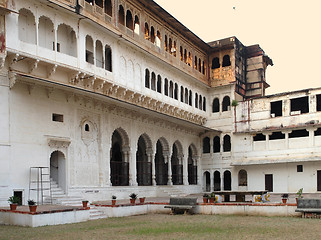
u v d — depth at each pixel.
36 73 20.58
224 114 39.34
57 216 15.97
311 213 17.17
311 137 34.19
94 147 24.88
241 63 41.69
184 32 36.00
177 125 35.34
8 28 18.61
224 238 11.91
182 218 17.81
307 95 34.69
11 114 19.20
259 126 36.91
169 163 34.09
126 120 28.42
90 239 11.99
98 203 21.17
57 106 22.02
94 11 24.05
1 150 18.55
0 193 18.22
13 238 12.30
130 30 27.81
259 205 18.34
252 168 36.97
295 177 34.66
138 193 28.22
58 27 22.59
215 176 40.88
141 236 12.52
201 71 39.62
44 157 20.75
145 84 31.20
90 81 23.55
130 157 28.53
